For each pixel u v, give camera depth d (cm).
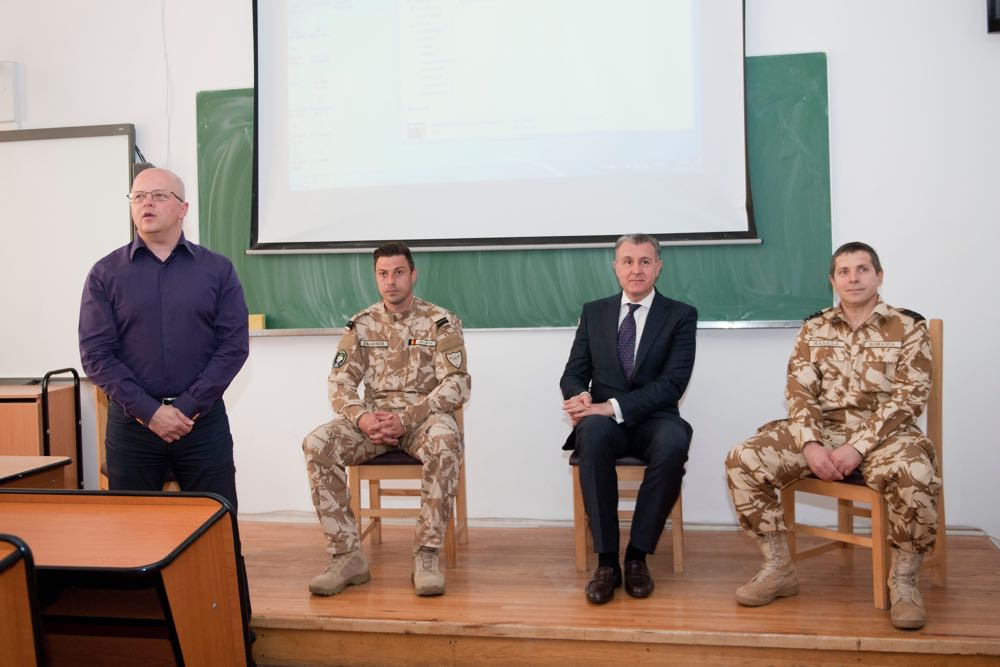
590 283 288
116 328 198
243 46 310
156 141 317
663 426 222
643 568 211
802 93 276
